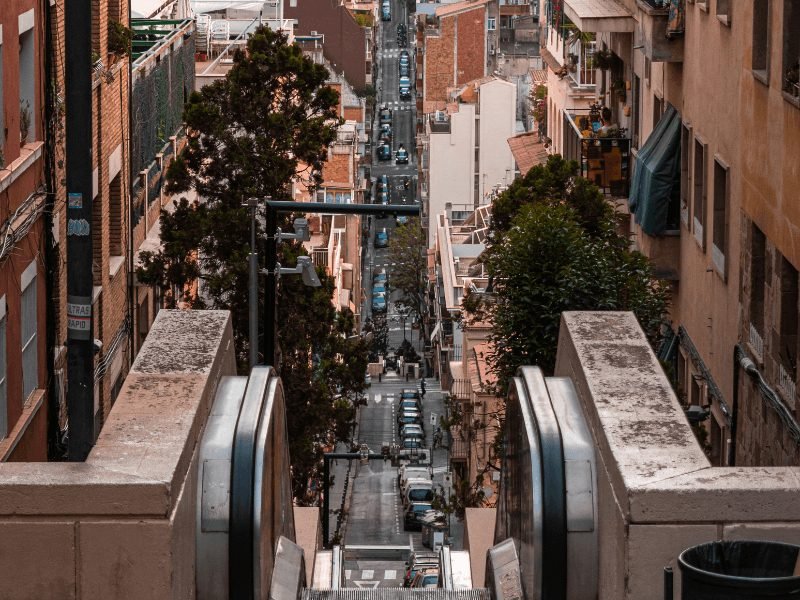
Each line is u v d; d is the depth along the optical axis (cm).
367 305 15212
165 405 1270
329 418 4259
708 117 3145
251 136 4428
